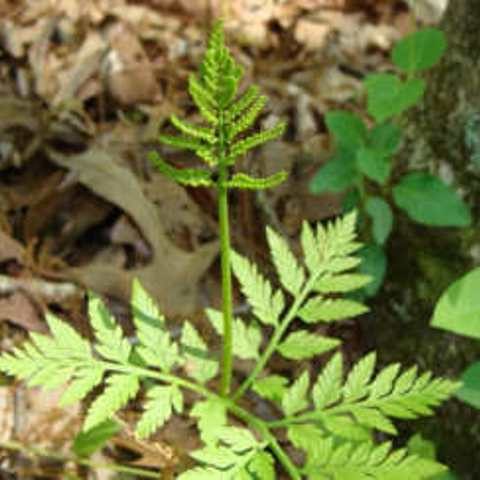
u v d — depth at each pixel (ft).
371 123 3.38
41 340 2.09
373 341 2.78
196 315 2.81
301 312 2.22
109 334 2.12
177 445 2.54
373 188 2.77
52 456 2.47
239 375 2.73
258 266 2.95
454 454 2.60
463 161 2.62
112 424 2.31
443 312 2.23
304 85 3.53
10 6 3.57
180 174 1.98
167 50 3.55
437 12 3.88
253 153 3.14
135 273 2.81
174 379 2.13
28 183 3.03
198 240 2.99
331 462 2.05
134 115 3.30
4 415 2.54
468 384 2.31
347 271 2.70
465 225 2.56
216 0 3.73
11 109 3.19
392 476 2.02
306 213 3.05
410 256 2.71
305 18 3.78
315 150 3.21
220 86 1.91
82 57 3.43
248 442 2.07
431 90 2.71
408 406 2.10
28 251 2.85
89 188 2.95
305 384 2.16
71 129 3.19
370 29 3.81
